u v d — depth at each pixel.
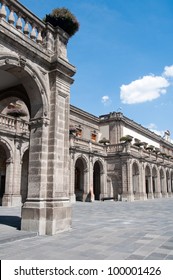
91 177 31.00
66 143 10.41
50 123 10.00
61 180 9.83
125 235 8.95
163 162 44.56
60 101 10.35
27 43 9.26
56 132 9.90
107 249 6.98
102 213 16.55
